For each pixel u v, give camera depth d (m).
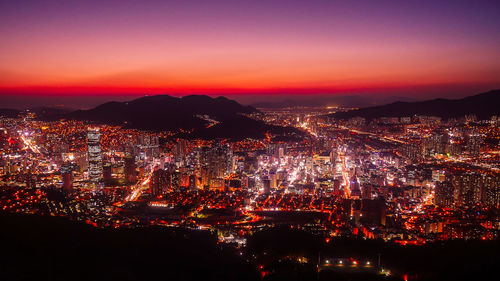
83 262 59.72
